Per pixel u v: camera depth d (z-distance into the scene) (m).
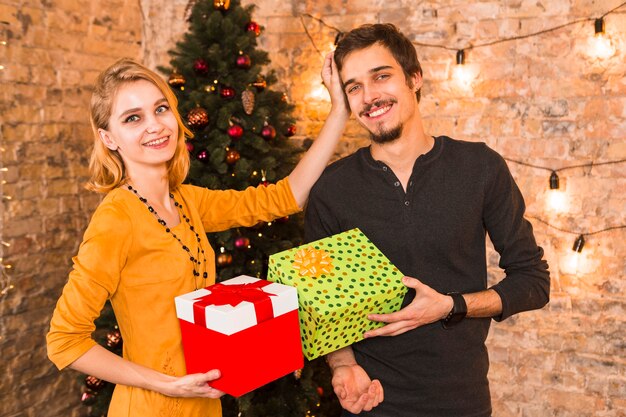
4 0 2.75
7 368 2.83
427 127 3.12
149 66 3.63
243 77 2.61
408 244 1.59
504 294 1.57
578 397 2.98
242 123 2.62
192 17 2.67
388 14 3.15
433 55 3.09
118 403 1.47
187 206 1.62
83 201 3.22
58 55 3.05
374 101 1.57
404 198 1.60
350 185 1.66
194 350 1.38
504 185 1.62
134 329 1.45
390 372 1.60
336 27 3.26
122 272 1.43
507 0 2.94
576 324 2.96
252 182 2.61
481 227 1.64
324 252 1.49
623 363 2.90
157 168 1.52
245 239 2.47
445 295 1.50
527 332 3.05
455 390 1.56
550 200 2.95
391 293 1.42
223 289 1.42
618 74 2.79
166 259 1.46
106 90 1.45
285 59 3.36
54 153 3.04
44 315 3.01
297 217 2.80
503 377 3.11
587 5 2.81
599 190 2.87
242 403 2.45
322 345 1.45
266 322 1.32
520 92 2.96
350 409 1.58
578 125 2.88
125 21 3.50
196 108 2.46
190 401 1.49
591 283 2.92
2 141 2.76
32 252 2.93
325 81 1.74
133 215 1.44
